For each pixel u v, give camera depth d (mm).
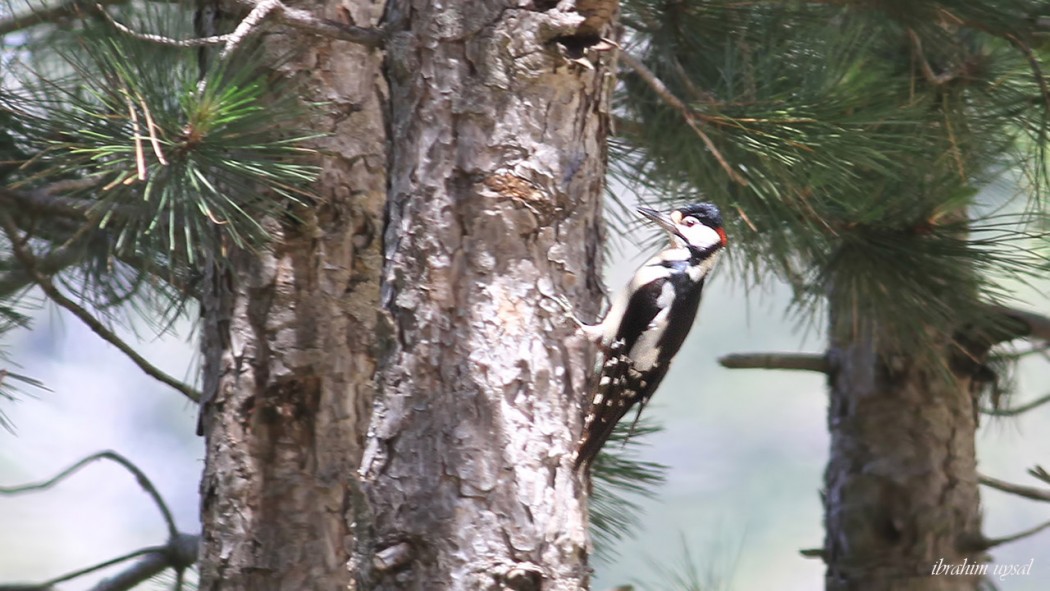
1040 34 8516
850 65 8664
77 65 6723
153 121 6309
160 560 9344
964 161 8891
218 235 7668
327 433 8023
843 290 9141
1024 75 8758
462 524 6625
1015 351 11352
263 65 7855
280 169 6812
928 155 8750
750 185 8328
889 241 8695
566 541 6711
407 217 6992
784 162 8203
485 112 6941
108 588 9320
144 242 7414
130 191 6617
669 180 9719
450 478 6676
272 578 7867
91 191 7309
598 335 7062
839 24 8891
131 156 6344
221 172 6668
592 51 7078
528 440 6742
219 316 8117
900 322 9070
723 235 9062
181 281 8867
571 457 6852
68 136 7109
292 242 8008
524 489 6676
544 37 6895
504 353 6793
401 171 7086
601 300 7234
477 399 6746
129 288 8945
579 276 7062
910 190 8742
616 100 9961
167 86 6504
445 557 6598
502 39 6941
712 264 9000
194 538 9375
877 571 11438
